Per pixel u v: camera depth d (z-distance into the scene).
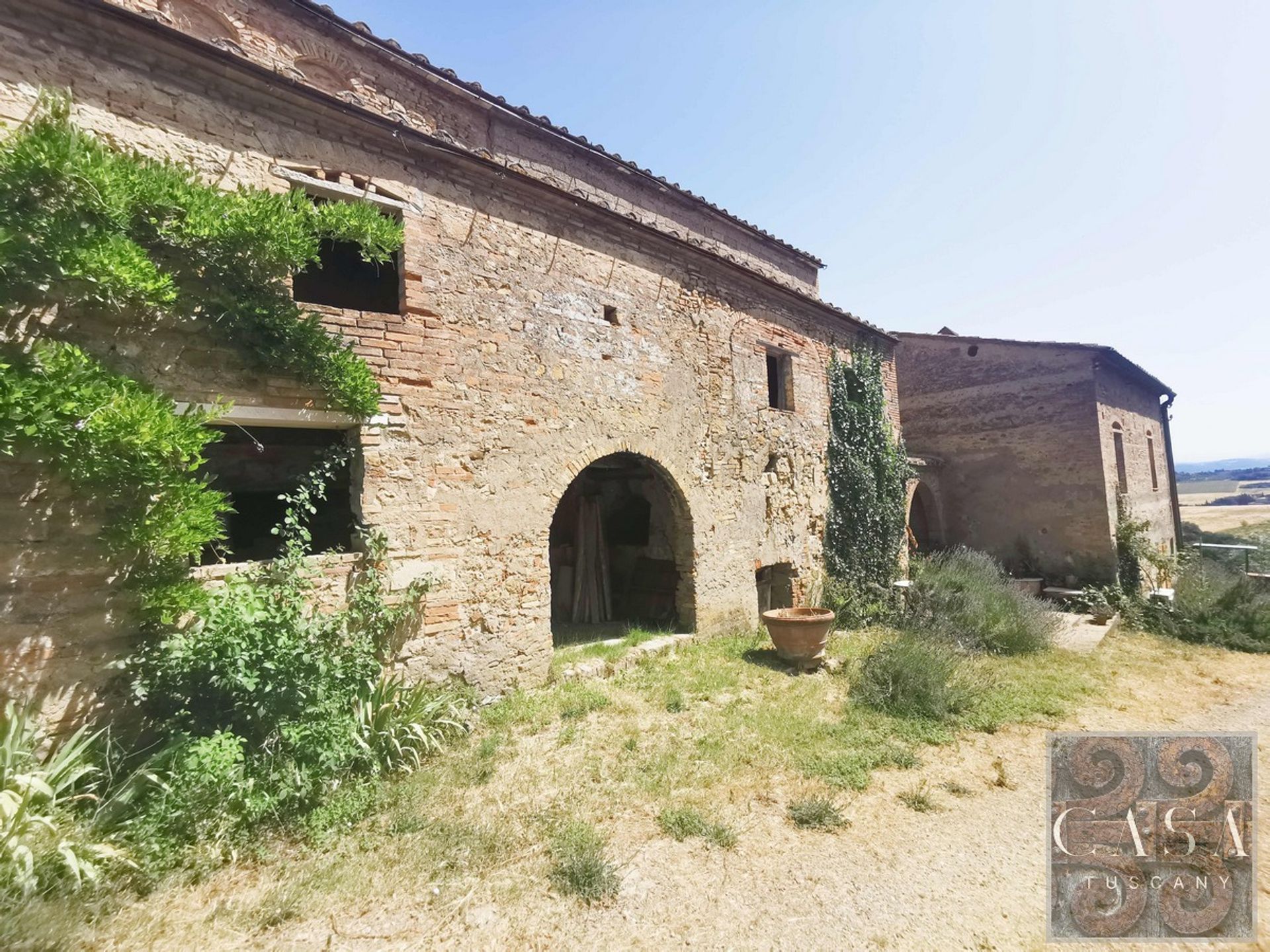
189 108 4.05
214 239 3.80
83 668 3.43
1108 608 10.62
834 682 6.54
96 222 3.40
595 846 3.35
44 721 3.28
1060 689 6.55
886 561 10.89
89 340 3.54
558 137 7.61
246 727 3.61
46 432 3.08
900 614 9.21
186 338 3.91
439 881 3.07
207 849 3.06
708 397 8.05
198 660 3.43
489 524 5.48
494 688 5.44
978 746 5.06
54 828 2.75
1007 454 13.07
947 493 13.94
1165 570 12.40
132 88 3.82
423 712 4.48
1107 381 12.66
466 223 5.51
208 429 4.12
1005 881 3.23
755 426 8.77
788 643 6.86
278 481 6.85
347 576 4.54
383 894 2.96
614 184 8.48
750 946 2.72
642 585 9.35
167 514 3.55
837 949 2.71
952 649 7.28
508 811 3.75
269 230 3.87
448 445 5.21
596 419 6.55
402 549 4.84
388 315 4.91
